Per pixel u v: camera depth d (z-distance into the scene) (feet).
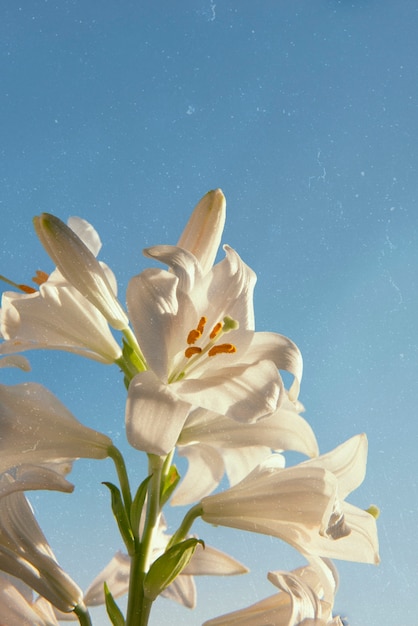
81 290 1.58
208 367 1.58
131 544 1.53
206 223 1.66
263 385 1.49
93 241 1.72
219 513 1.57
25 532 1.55
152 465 1.58
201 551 1.77
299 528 1.57
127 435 1.42
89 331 1.63
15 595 1.61
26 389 1.56
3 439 1.52
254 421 1.45
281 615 1.62
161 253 1.54
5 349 1.58
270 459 1.62
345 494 1.59
